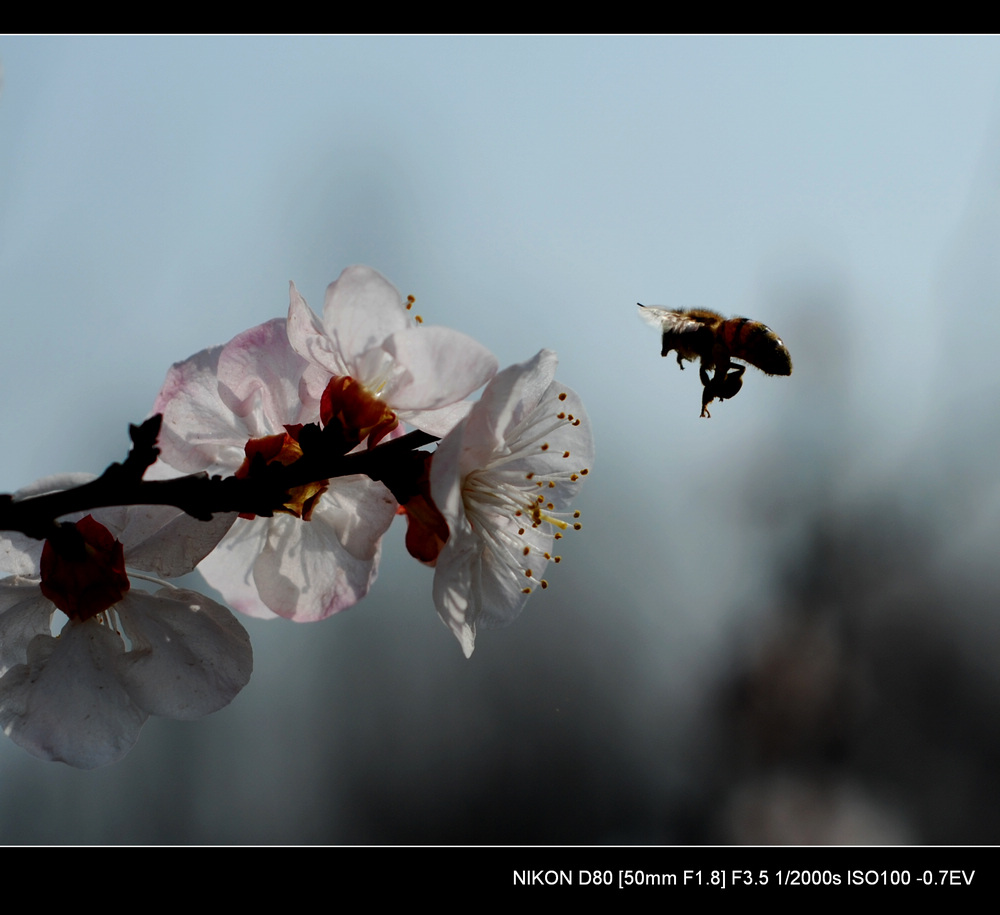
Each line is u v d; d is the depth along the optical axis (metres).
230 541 0.39
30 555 0.39
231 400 0.39
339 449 0.38
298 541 0.39
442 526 0.39
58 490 0.38
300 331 0.38
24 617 0.39
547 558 0.40
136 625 0.39
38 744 0.38
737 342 0.41
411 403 0.38
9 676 0.38
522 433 0.40
